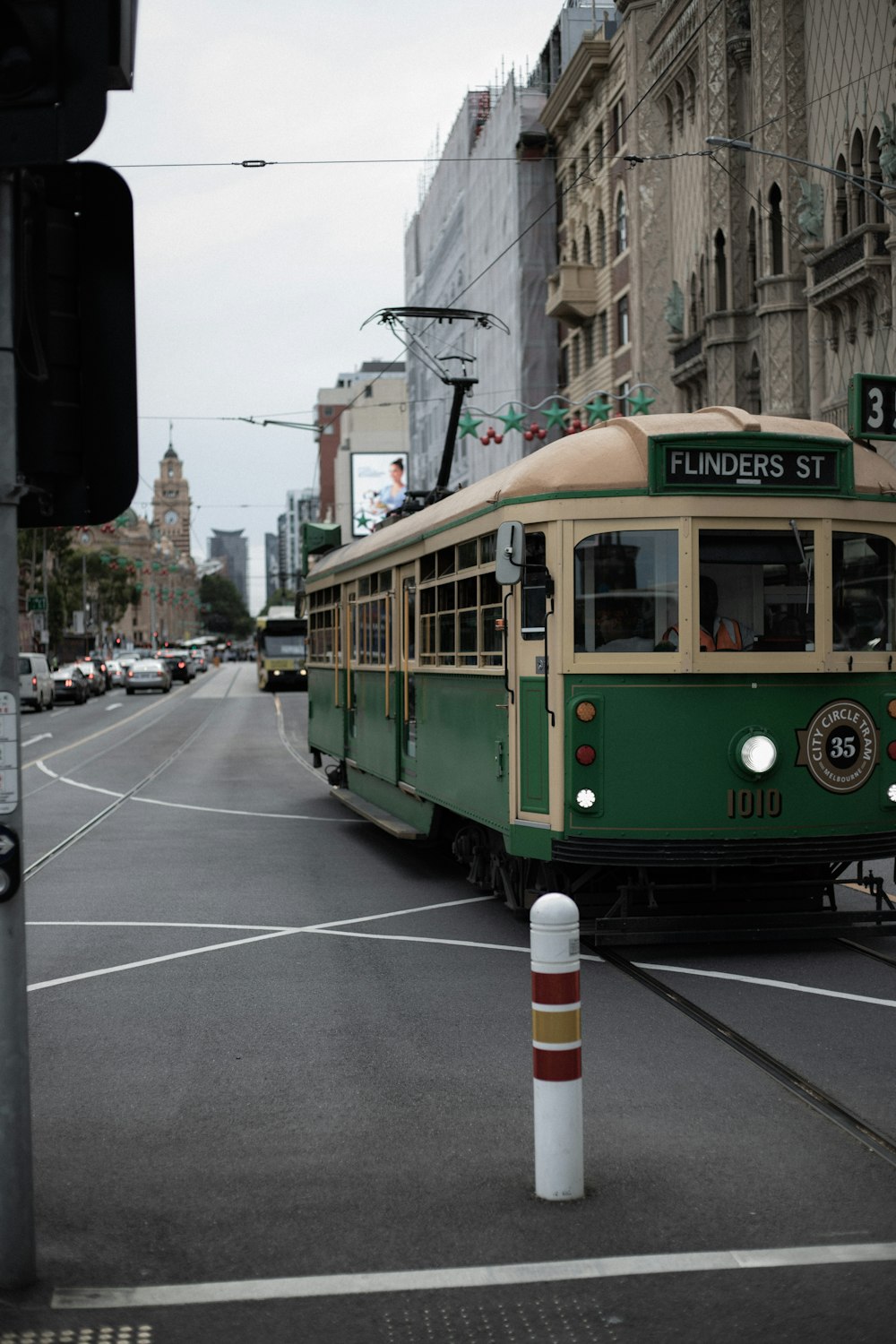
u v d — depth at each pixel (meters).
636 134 40.94
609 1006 8.16
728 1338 4.08
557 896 5.30
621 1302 4.33
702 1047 7.28
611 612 9.36
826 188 28.55
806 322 30.06
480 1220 5.00
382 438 133.62
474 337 62.62
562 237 52.88
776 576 9.39
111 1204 5.23
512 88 54.75
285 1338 4.13
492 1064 7.08
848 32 27.23
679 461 9.30
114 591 118.56
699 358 35.38
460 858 13.02
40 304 4.48
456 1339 4.11
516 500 9.68
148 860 14.89
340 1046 7.46
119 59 4.26
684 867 9.87
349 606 17.66
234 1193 5.33
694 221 37.75
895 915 9.81
